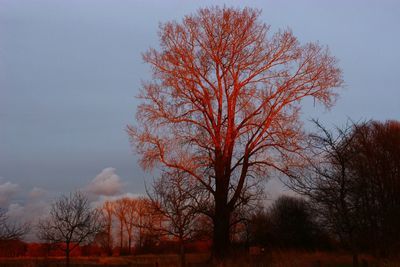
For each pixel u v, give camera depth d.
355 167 19.95
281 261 25.97
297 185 24.30
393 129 31.66
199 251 41.88
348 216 18.56
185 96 31.94
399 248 20.92
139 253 47.25
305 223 42.59
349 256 29.39
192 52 32.06
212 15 31.98
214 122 32.03
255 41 32.06
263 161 31.48
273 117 31.44
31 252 41.16
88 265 33.41
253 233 40.16
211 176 31.31
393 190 22.66
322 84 31.94
